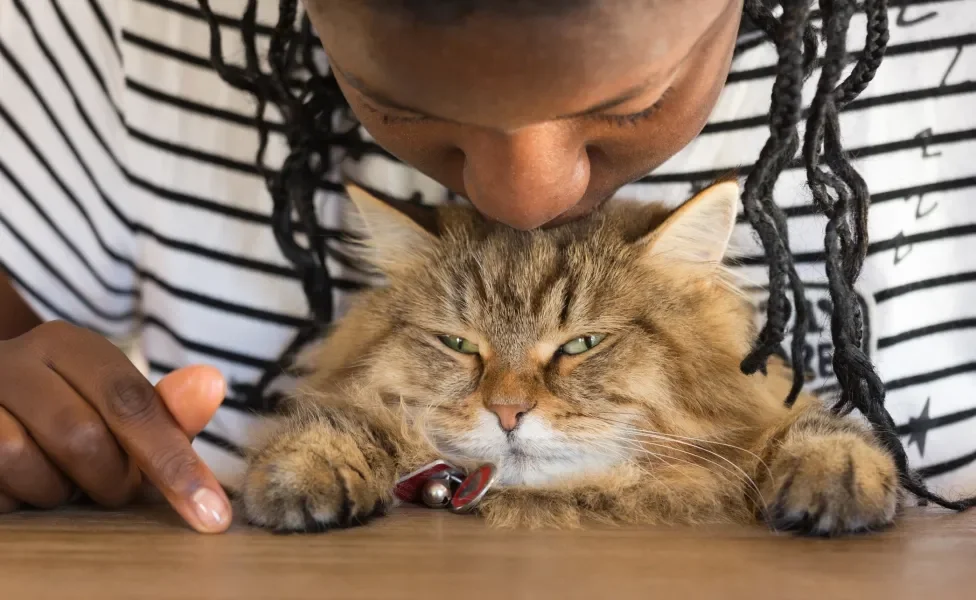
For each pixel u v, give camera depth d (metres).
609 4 0.34
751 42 0.55
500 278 0.53
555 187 0.37
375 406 0.51
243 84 0.54
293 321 0.58
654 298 0.53
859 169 0.57
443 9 0.33
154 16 0.57
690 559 0.38
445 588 0.35
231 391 0.59
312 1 0.35
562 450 0.51
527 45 0.34
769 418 0.50
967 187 0.57
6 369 0.45
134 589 0.35
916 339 0.58
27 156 0.55
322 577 0.36
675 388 0.51
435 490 0.47
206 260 0.58
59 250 0.56
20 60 0.55
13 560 0.38
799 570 0.37
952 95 0.57
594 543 0.41
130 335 0.62
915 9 0.56
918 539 0.41
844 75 0.54
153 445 0.43
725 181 0.52
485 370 0.52
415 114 0.37
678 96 0.37
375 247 0.56
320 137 0.55
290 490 0.43
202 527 0.42
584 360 0.52
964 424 0.58
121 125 0.58
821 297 0.56
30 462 0.45
